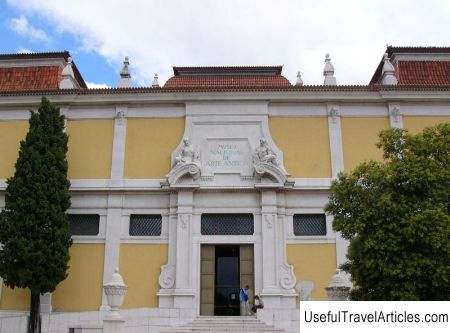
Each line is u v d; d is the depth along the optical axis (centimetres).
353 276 1583
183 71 3111
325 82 2867
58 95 2748
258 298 2334
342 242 2492
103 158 2688
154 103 2761
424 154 1584
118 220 2567
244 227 2567
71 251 2522
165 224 2566
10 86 2939
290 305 2394
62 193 2411
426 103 2734
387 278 1458
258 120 2711
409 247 1458
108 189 2589
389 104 2727
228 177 2616
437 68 2972
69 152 2698
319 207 2564
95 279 2480
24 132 2759
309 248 2498
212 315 2438
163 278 2466
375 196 1551
